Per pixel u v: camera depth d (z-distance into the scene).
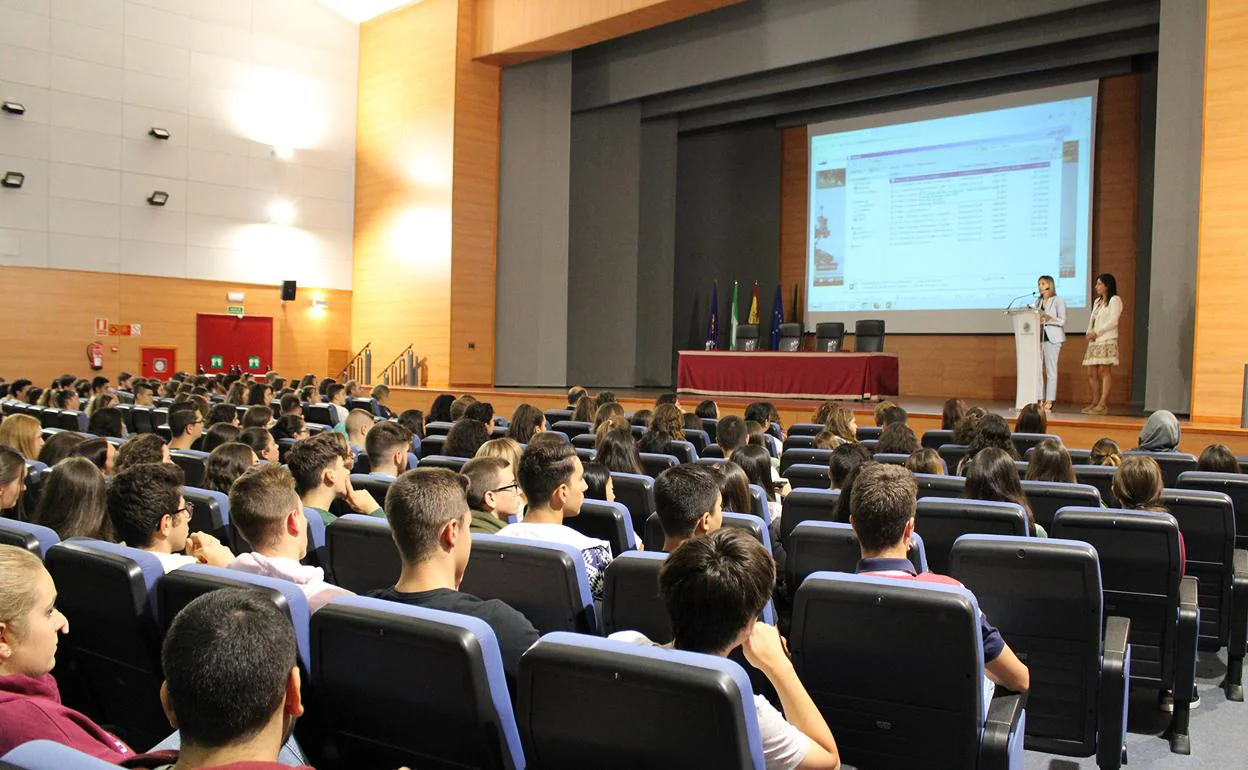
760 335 16.70
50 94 14.75
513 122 16.16
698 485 2.79
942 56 12.57
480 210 16.00
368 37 17.69
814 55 13.04
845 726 2.39
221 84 16.48
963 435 6.05
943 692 2.21
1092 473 4.82
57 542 2.75
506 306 16.19
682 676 1.56
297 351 17.45
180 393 8.88
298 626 2.09
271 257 17.09
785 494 4.34
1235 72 9.05
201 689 1.24
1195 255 9.74
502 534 3.07
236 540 3.75
